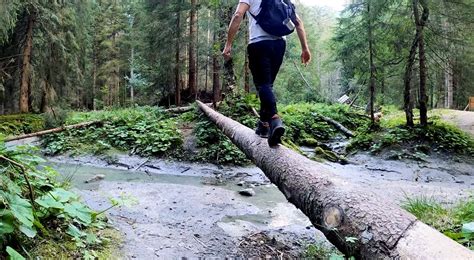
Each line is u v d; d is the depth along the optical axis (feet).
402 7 36.63
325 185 9.28
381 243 6.72
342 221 7.93
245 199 19.30
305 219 16.02
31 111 48.67
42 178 11.19
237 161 29.17
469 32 35.04
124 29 111.65
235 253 11.89
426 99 35.70
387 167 29.78
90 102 100.94
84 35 57.62
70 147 32.50
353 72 43.70
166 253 11.14
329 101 82.33
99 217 12.61
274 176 11.72
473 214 11.96
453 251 5.74
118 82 107.34
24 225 8.62
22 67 47.34
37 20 47.55
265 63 11.51
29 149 13.80
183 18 57.67
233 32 11.51
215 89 38.83
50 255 9.12
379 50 39.73
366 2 37.83
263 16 11.23
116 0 114.73
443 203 16.76
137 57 78.43
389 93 49.24
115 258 10.05
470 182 25.53
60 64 50.21
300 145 37.04
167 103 64.95
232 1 36.83
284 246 12.74
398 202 17.39
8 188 8.87
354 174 27.48
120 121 36.70
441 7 34.32
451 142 33.04
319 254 11.84
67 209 10.19
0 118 39.34
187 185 22.12
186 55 69.00
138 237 11.99
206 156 29.84
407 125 36.14
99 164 29.25
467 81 38.50
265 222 15.49
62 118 37.68
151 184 21.71
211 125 32.24
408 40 36.78
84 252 9.71
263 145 13.25
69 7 52.26
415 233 6.51
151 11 59.72
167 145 30.86
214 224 14.76
